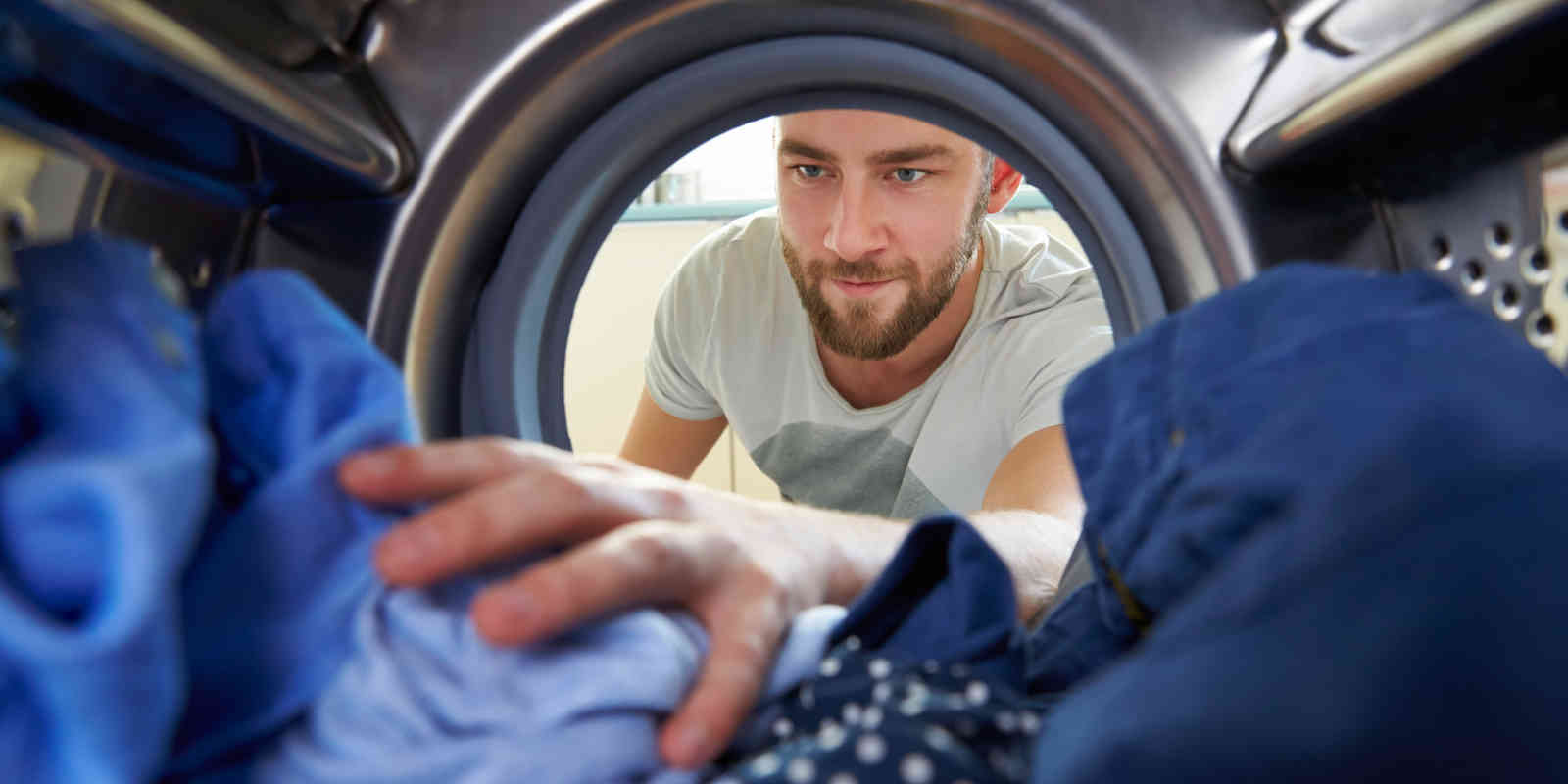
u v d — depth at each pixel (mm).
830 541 542
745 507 531
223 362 334
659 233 2000
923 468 1434
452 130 627
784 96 759
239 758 315
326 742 304
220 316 340
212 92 445
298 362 331
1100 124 643
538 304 745
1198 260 635
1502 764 196
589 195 735
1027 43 632
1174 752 217
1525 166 471
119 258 312
